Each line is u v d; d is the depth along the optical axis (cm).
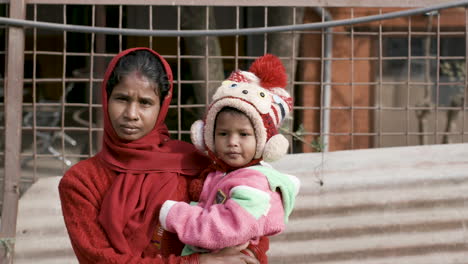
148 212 204
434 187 362
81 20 806
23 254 351
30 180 366
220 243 188
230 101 203
